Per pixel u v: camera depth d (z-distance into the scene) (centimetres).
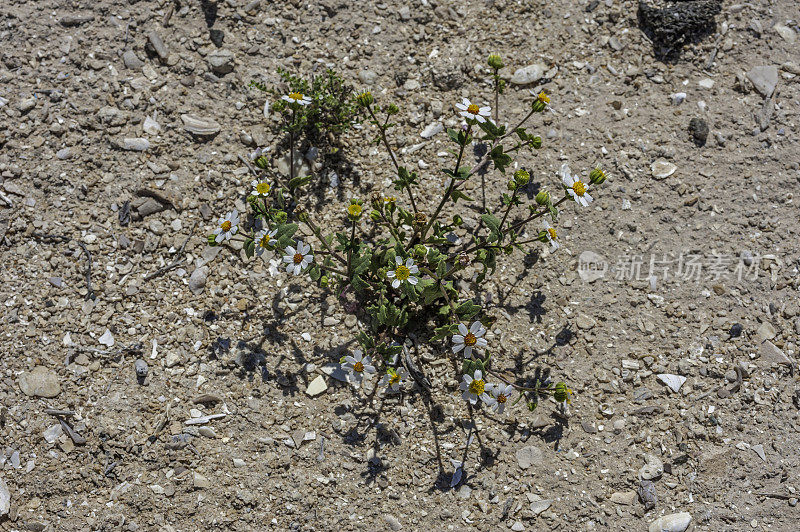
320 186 150
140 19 154
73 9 155
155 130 151
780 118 154
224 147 151
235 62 154
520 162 151
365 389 144
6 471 141
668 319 147
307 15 156
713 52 156
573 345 146
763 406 144
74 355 144
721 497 142
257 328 146
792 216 150
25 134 150
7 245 147
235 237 148
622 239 149
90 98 152
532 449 143
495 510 141
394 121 153
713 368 145
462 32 156
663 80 155
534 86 155
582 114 153
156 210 149
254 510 141
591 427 144
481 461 142
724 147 153
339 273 143
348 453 142
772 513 142
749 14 157
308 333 146
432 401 144
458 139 141
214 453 142
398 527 141
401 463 142
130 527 140
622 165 151
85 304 146
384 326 146
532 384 145
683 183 151
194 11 155
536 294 148
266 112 152
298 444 142
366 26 156
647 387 145
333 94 152
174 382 144
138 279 147
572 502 142
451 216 149
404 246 146
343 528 141
